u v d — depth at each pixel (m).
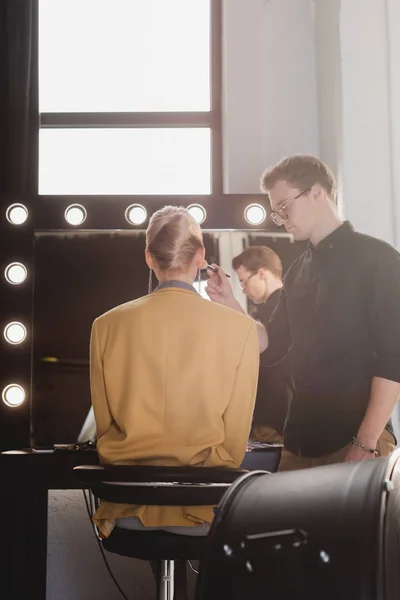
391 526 1.34
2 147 3.06
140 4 3.48
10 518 2.71
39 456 2.52
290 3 3.31
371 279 2.19
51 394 2.69
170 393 1.77
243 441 1.83
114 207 2.76
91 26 3.45
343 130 3.00
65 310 2.72
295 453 2.36
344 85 3.01
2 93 3.08
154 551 1.72
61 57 3.43
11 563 2.69
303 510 1.40
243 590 1.38
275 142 3.25
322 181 2.37
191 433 1.76
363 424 2.15
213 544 1.43
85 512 3.02
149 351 1.79
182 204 2.76
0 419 2.67
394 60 3.03
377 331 2.16
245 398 1.83
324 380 2.28
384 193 2.99
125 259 2.75
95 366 1.84
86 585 2.98
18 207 2.74
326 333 2.28
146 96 3.43
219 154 3.38
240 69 3.27
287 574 1.35
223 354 1.81
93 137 3.39
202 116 3.40
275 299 2.72
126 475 1.64
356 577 1.29
